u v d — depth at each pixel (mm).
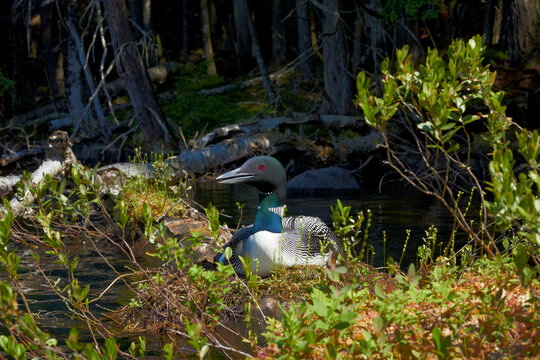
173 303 5477
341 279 5148
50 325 5945
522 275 3887
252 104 27250
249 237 6406
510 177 3740
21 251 9203
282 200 6547
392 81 4617
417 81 4980
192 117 26016
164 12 38438
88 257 8828
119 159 21266
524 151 4035
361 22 22625
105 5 20219
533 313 4070
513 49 23250
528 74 22328
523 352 3699
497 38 27688
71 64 24266
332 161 16312
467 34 29234
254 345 4566
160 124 21078
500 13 27531
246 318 4711
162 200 10562
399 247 8984
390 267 4227
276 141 15141
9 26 34781
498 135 4902
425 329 4125
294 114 15750
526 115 20469
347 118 16516
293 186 16578
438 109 4590
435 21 29938
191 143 14117
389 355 3738
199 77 30859
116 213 10406
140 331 5789
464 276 5234
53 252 5227
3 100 31078
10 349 3736
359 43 22641
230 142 14414
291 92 28578
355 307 3855
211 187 17578
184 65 33031
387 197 14719
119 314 6273
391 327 4117
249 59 33906
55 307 6516
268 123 15461
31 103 32156
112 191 11797
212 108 26219
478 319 4129
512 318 4020
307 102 27188
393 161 18375
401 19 24812
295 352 3709
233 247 6766
